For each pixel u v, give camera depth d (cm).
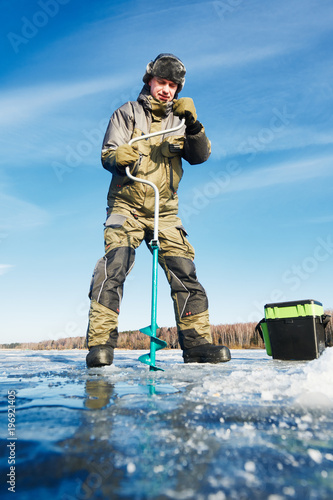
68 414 90
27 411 93
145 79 279
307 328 290
